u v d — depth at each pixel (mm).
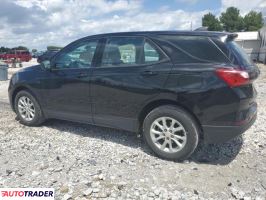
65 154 4461
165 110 4102
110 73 4527
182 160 4195
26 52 40031
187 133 4023
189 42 4059
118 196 3311
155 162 4172
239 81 3689
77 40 5066
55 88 5215
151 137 4293
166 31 4301
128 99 4391
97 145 4820
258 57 40031
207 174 3828
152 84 4148
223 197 3297
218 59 3842
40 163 4141
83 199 3250
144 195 3328
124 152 4527
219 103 3783
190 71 3902
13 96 6000
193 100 3896
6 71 14492
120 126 4625
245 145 4777
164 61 4125
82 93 4867
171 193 3369
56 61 5254
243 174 3826
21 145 4840
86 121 5012
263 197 3279
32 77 5535
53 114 5445
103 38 4762
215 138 3938
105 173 3836
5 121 6219
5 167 4031
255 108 4266
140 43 4375
